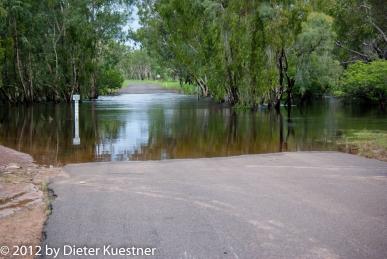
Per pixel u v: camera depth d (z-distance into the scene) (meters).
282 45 30.17
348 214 6.49
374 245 5.34
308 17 30.58
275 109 33.47
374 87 35.12
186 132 19.72
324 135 18.09
